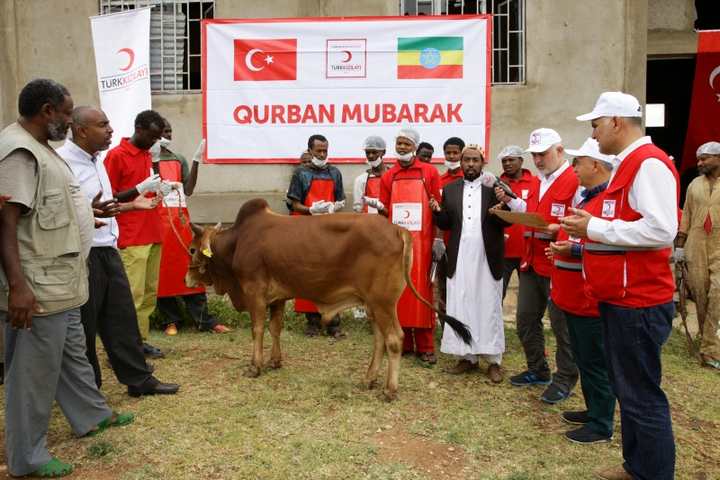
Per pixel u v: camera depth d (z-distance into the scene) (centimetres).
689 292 671
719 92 812
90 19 784
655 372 353
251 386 520
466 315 540
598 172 413
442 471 390
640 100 790
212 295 801
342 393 509
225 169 820
